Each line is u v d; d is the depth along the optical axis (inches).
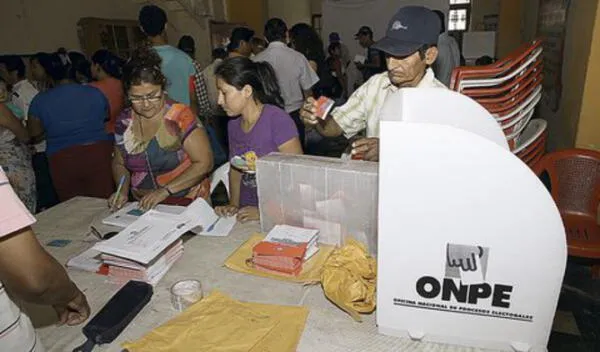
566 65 99.4
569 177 76.9
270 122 58.4
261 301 36.7
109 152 94.7
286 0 354.0
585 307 73.4
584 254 69.4
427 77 53.6
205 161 62.7
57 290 29.7
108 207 60.7
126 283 39.6
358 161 42.9
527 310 28.7
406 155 27.3
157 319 35.1
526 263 27.6
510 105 64.6
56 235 52.4
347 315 34.5
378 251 30.1
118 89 99.2
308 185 43.3
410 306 30.8
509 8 204.5
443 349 30.9
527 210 26.5
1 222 23.4
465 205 27.3
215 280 40.3
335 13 274.8
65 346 32.6
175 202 59.3
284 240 42.4
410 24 50.3
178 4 238.5
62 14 176.9
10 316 25.3
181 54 101.3
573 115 92.6
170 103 61.4
